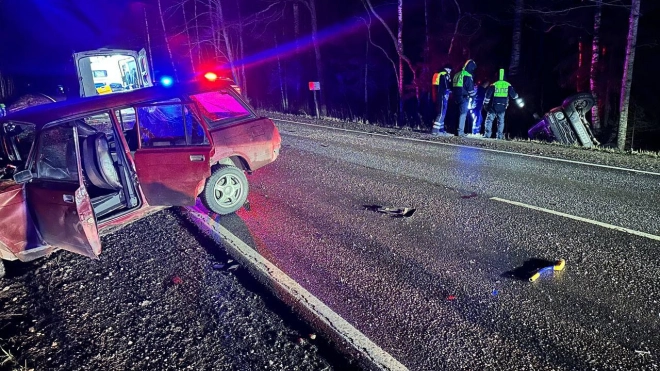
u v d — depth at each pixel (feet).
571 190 20.24
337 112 71.67
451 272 12.72
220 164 18.07
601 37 49.57
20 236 13.75
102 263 14.52
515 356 9.14
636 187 20.51
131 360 9.70
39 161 14.21
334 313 10.93
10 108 54.03
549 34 63.67
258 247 14.90
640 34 47.52
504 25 62.90
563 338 9.62
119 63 54.03
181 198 16.31
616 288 11.48
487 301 11.15
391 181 22.76
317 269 13.20
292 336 10.30
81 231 12.75
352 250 14.43
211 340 10.25
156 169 16.02
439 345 9.59
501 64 65.00
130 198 16.14
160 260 14.49
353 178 23.62
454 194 20.20
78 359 9.83
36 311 11.99
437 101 38.42
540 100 56.29
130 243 15.97
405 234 15.64
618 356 9.04
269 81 97.91
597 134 50.78
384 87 79.05
